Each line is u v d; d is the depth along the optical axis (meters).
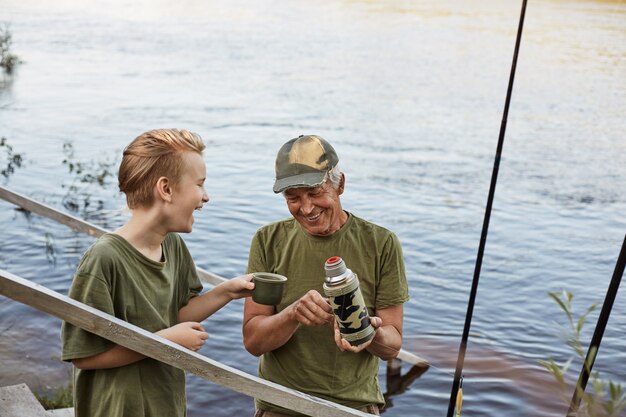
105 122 15.53
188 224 2.36
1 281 1.91
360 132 15.95
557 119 17.66
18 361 4.40
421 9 41.69
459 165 13.40
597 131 16.36
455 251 8.77
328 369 2.83
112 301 2.20
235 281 2.55
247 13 39.09
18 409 3.05
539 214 10.47
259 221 9.27
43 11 36.62
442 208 10.64
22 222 8.20
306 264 2.84
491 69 24.91
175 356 2.11
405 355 5.57
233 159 12.85
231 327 5.95
